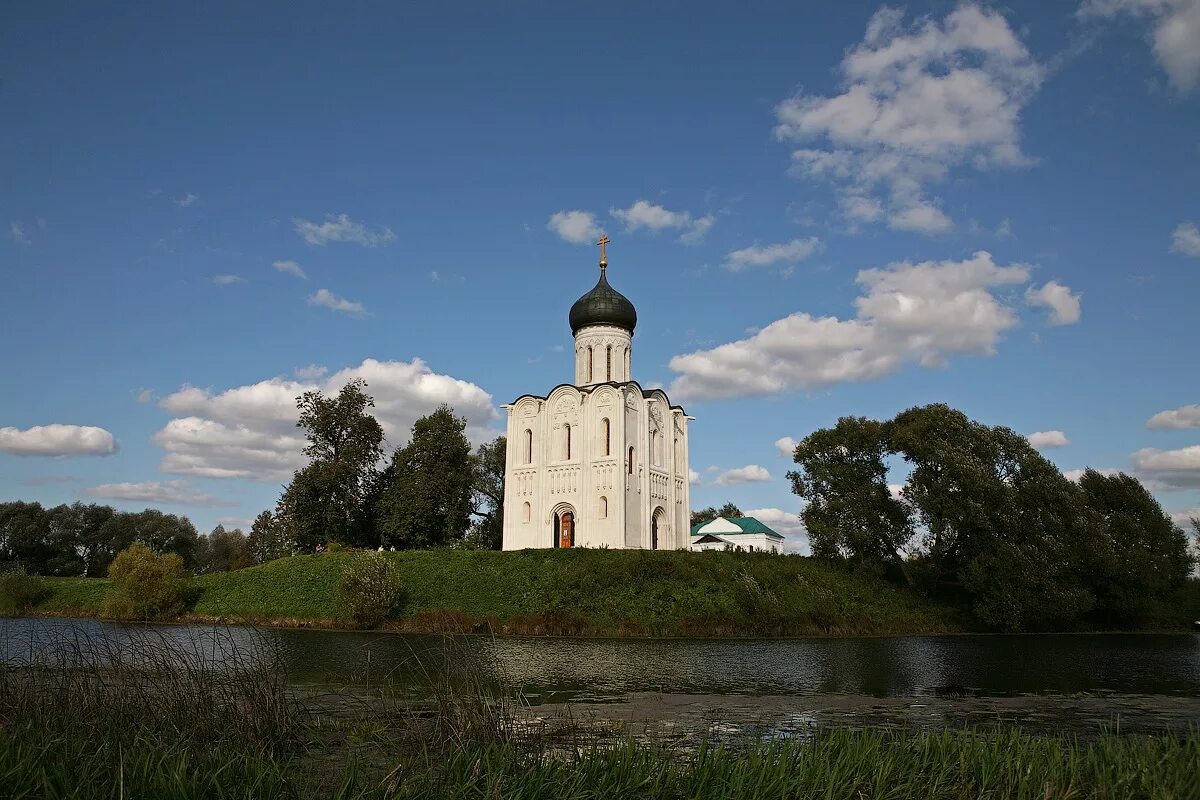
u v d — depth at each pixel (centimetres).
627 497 6906
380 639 4494
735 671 3309
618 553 5919
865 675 3238
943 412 6625
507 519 7419
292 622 5616
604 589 5491
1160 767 1361
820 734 1938
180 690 1644
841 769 1329
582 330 7756
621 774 1262
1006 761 1386
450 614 5344
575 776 1235
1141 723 2200
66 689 1627
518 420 7544
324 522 7894
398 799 1107
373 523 8369
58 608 6875
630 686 2822
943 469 6181
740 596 5528
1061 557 6000
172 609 6138
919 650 4388
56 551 12644
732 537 12488
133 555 6341
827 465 7338
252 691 1675
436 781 1195
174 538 13575
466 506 8488
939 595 6612
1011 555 5800
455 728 1520
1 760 1143
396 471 8325
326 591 5969
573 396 7288
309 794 1172
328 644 4188
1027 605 5747
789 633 5334
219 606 6175
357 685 2562
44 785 1072
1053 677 3228
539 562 5884
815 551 6738
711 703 2450
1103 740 1588
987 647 4631
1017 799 1288
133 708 1591
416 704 2069
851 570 6581
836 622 5569
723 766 1306
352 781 1183
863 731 1523
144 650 1847
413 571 6003
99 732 1462
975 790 1342
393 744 1599
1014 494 6075
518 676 3064
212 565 15738
